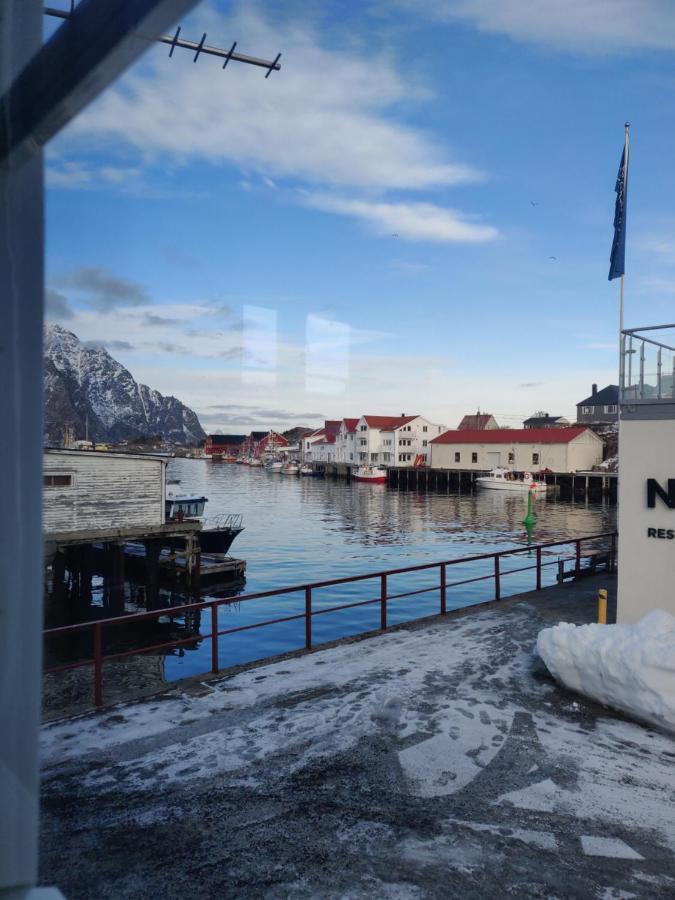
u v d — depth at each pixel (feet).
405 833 11.94
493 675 20.62
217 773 14.16
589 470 190.80
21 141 2.65
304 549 101.91
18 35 2.48
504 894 10.28
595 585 33.45
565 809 12.89
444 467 210.59
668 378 22.86
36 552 2.96
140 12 2.19
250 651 49.42
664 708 16.47
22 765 2.95
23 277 2.82
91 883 10.04
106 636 50.06
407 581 79.00
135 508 59.00
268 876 10.53
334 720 17.10
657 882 10.63
